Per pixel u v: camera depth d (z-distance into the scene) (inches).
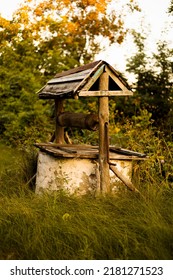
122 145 398.9
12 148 546.0
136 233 222.4
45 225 228.1
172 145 357.1
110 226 226.1
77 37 1013.2
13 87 689.6
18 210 253.1
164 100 654.5
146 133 378.6
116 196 289.1
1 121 653.3
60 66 772.0
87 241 212.8
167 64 699.4
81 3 1034.7
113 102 567.2
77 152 307.1
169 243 208.4
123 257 202.1
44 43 930.7
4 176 349.4
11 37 924.0
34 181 343.3
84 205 265.1
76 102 666.2
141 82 701.3
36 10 975.6
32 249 211.9
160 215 239.1
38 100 660.1
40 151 332.8
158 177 322.7
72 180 303.7
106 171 296.4
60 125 349.7
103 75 293.9
